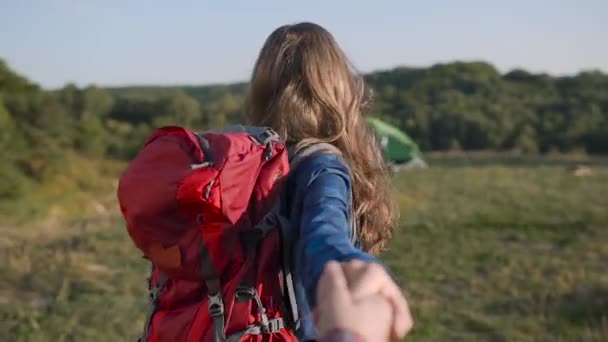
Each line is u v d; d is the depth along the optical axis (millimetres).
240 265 1749
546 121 44750
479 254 10961
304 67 1950
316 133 1916
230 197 1706
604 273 9688
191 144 1759
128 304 7754
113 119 32281
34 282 8484
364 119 2021
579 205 16953
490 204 17422
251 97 2029
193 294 1802
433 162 34594
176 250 1729
